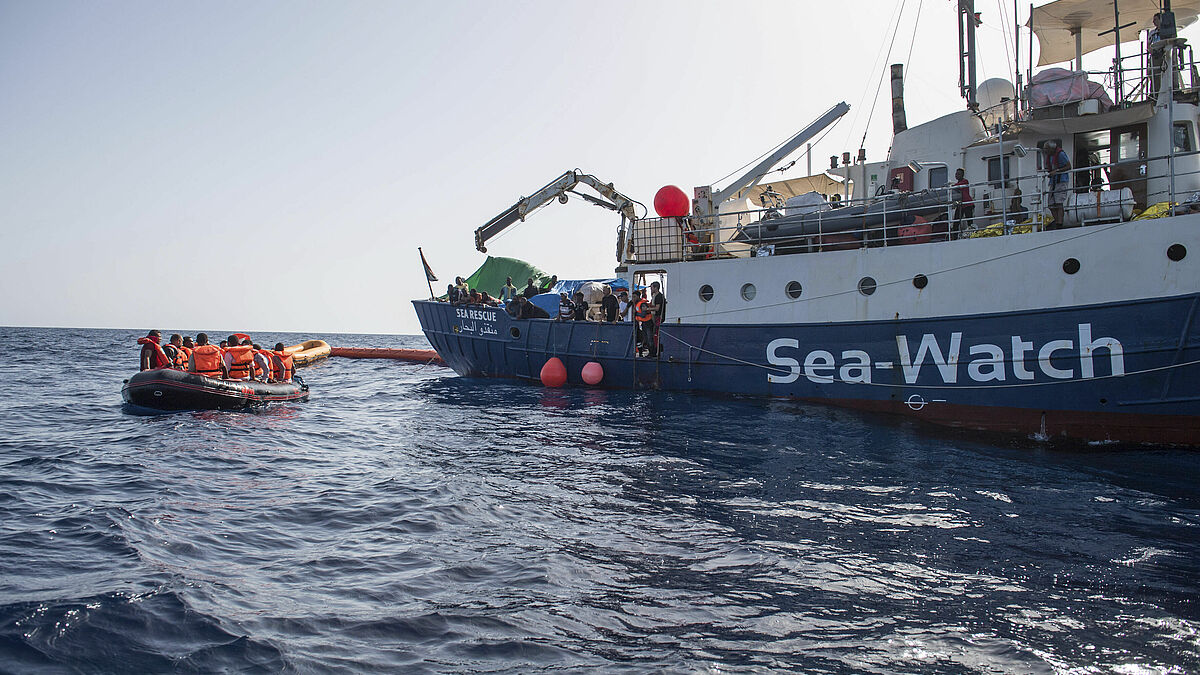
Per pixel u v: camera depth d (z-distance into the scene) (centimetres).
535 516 721
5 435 1233
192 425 1307
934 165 1450
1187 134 1249
